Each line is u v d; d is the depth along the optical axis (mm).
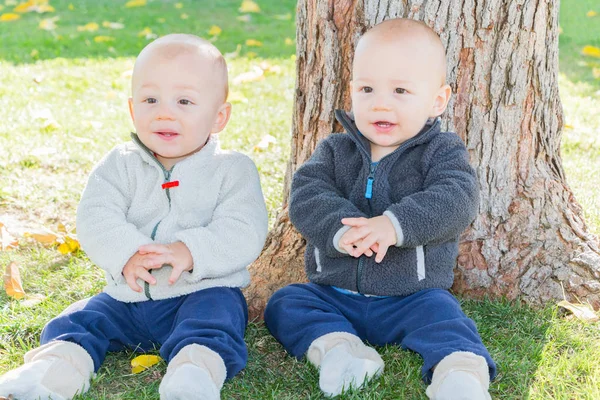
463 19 2945
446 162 2674
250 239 2643
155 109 2629
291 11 9984
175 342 2385
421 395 2354
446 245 2715
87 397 2316
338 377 2355
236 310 2572
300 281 3074
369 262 2674
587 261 3008
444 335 2420
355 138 2762
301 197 2740
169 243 2658
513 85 3012
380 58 2641
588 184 4137
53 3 10273
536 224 3082
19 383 2211
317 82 3141
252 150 4797
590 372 2475
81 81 6355
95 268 3279
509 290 3004
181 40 2701
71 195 4020
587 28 8945
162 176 2695
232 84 6418
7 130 4930
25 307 2900
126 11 9797
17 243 3473
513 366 2521
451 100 3014
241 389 2426
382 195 2711
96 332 2533
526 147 3109
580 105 6000
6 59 7047
